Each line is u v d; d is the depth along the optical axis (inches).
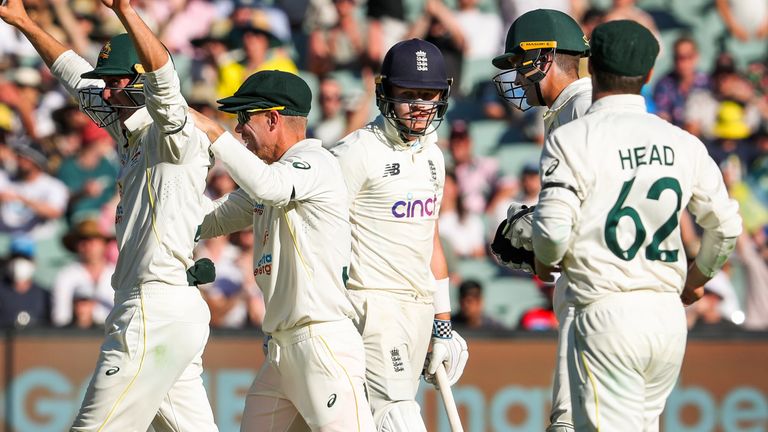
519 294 1283.2
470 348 1101.1
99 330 1086.4
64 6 1405.0
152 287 616.4
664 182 538.9
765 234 1359.5
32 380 1067.3
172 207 613.6
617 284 536.7
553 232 526.9
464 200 1339.8
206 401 679.7
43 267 1259.2
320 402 622.2
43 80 1365.7
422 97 690.2
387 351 699.4
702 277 595.2
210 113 1378.0
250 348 1088.8
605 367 536.4
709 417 1122.7
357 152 695.7
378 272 703.7
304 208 621.6
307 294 621.6
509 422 1101.1
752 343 1133.1
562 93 674.8
